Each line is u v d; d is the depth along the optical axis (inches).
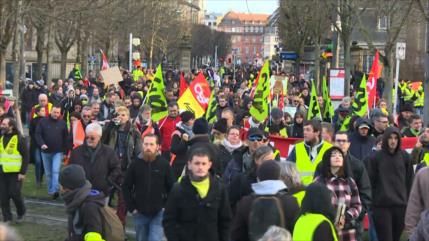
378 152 366.6
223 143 385.1
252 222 249.3
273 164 259.4
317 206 239.1
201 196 271.1
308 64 2028.8
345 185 308.3
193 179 273.3
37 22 1349.7
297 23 1820.9
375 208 364.5
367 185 331.6
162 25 2508.6
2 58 1048.8
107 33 1628.9
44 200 543.2
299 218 240.2
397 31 995.9
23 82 1200.2
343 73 952.9
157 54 2957.7
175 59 3184.1
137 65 1855.3
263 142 347.6
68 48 1617.9
